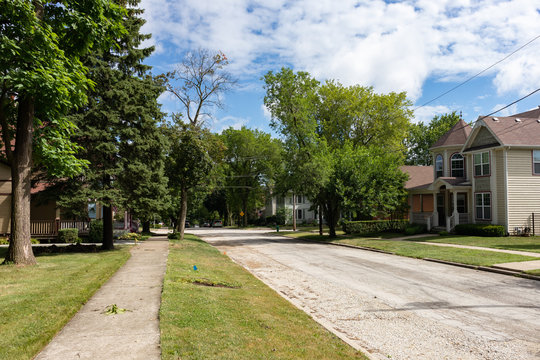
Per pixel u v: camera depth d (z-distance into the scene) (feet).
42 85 31.22
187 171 83.76
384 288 34.32
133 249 58.70
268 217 219.20
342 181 89.25
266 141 210.59
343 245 79.61
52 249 53.78
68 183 49.44
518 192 76.69
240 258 59.31
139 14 63.21
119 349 15.33
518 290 32.81
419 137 211.41
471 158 87.30
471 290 33.01
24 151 36.96
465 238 75.31
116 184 52.49
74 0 36.14
